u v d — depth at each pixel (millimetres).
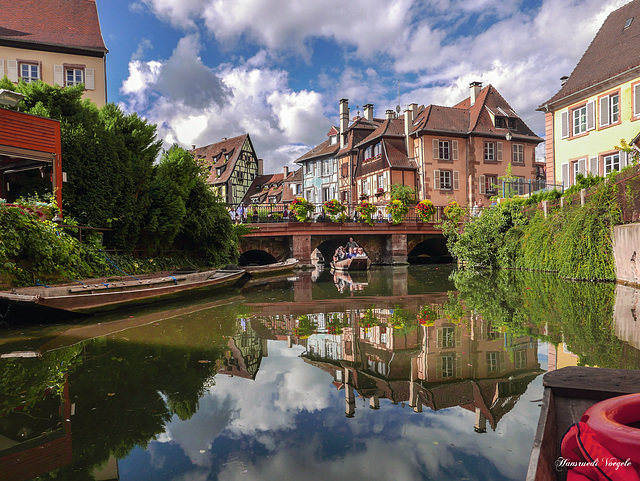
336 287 14180
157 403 3756
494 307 8594
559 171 24141
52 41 22422
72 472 2607
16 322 7598
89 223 11352
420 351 5391
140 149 14312
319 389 4086
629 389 2396
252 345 5930
